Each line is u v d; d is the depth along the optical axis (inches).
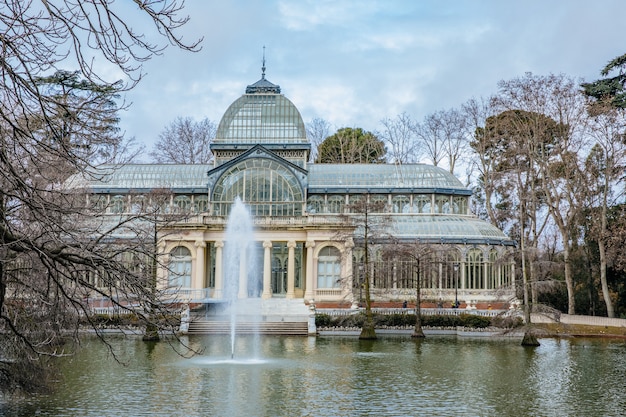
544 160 3388.3
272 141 3612.2
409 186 3609.7
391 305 3137.3
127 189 3484.3
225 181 3385.8
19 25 618.2
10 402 1282.0
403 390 1451.8
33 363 1157.7
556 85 3201.3
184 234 3154.5
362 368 1737.2
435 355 2012.8
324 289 3159.5
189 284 3154.5
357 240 3331.7
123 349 2066.9
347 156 5022.1
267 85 3735.2
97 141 774.5
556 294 3690.9
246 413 1222.9
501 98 3297.2
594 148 3587.6
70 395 1359.5
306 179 3447.3
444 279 3235.7
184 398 1344.7
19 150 864.9
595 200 3457.2
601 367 1807.3
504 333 2356.1
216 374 1622.8
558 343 2443.4
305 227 3184.1
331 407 1277.1
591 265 3644.2
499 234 3444.9
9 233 772.0
